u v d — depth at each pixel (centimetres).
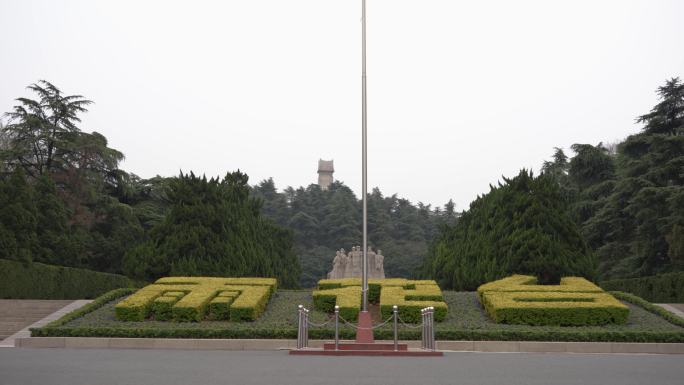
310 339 2562
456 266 4297
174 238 4172
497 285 3238
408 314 2830
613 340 2478
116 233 6247
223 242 4259
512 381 1409
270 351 2319
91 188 6203
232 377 1443
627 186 5616
